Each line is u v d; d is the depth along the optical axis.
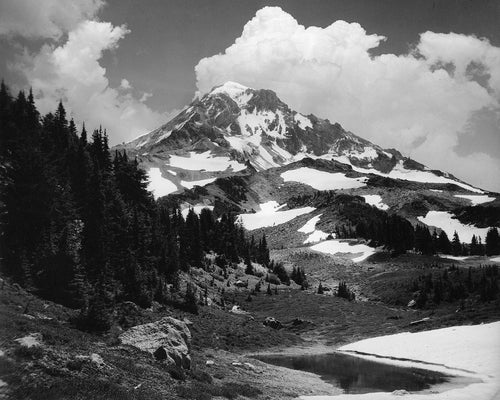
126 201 82.44
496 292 83.75
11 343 20.86
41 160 50.34
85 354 23.23
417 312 89.62
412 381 35.81
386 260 162.75
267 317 82.38
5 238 43.09
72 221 56.97
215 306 78.88
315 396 28.91
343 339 69.25
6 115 60.47
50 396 17.25
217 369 34.16
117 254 55.72
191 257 108.94
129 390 20.23
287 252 190.75
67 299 38.12
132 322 39.56
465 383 34.38
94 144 86.50
